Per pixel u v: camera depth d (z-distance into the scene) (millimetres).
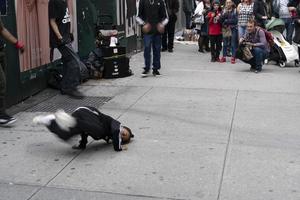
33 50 9734
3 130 7750
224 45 14086
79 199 5441
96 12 12586
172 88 10477
